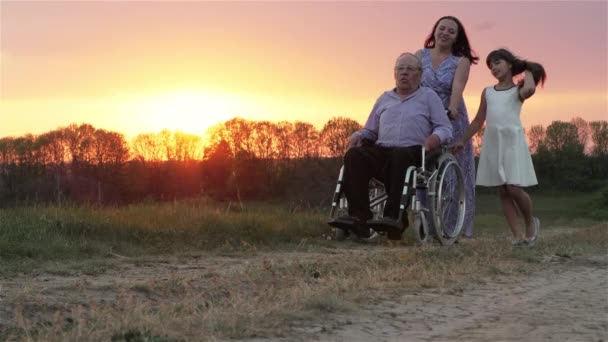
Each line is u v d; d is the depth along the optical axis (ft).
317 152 162.61
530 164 25.40
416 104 22.95
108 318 11.07
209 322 10.91
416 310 12.65
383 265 18.84
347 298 13.47
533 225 25.73
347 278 15.90
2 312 11.73
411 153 21.61
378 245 29.45
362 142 23.52
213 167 182.80
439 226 22.77
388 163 21.52
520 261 20.95
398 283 15.58
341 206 21.99
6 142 158.81
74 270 19.04
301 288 14.21
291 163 172.96
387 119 23.00
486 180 25.46
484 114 25.96
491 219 72.02
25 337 10.25
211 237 28.94
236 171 179.11
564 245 25.98
